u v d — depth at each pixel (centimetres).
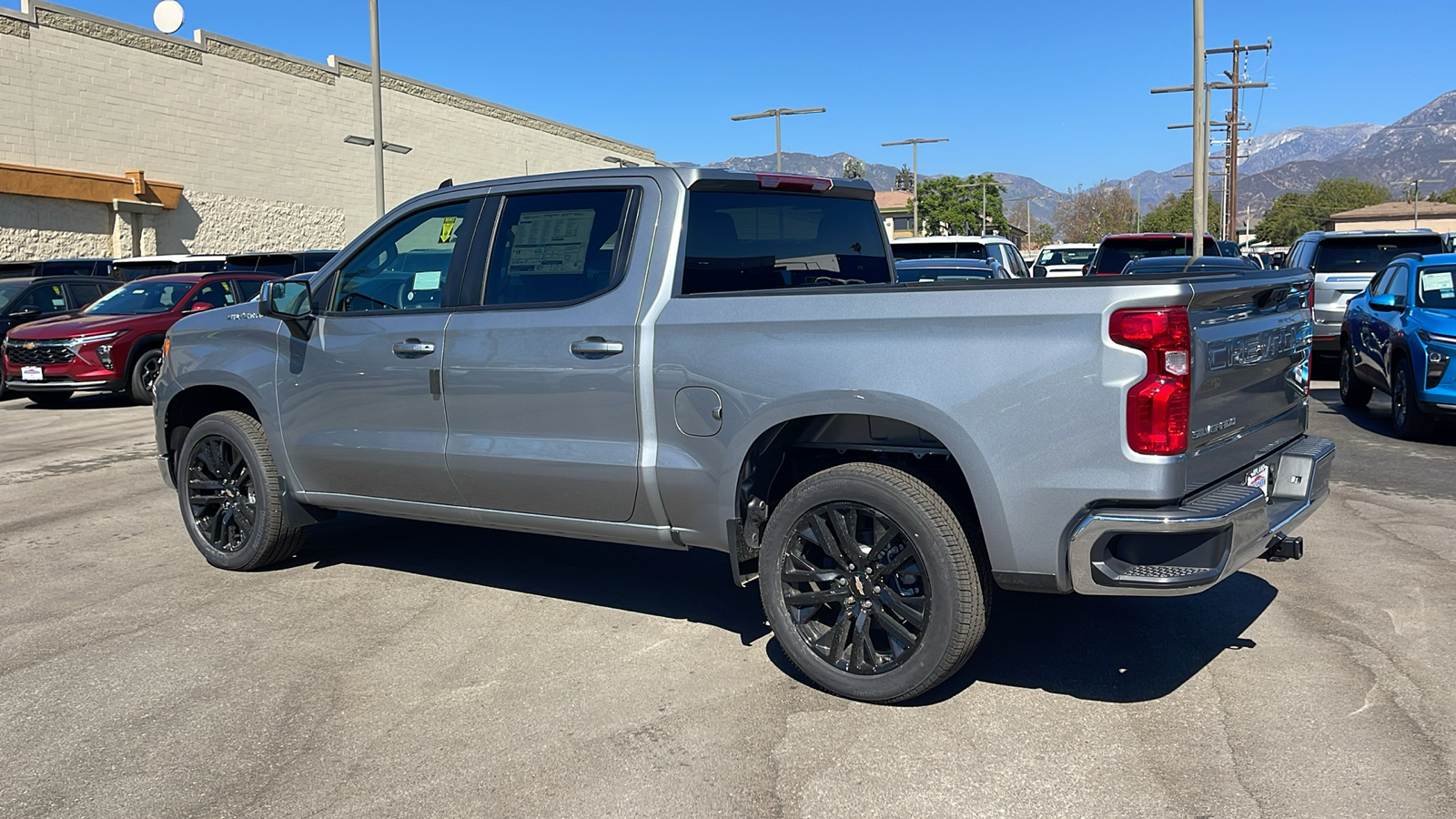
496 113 4212
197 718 396
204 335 591
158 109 2814
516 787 339
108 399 1577
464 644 470
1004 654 445
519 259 482
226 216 3038
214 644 474
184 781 347
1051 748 358
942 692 408
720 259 464
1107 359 346
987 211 9425
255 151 3130
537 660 450
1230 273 420
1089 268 1902
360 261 534
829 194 527
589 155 4853
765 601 418
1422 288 991
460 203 506
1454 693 392
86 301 1716
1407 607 491
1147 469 343
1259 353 400
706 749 363
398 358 507
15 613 521
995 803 323
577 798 331
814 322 397
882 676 392
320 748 370
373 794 336
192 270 2053
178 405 609
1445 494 733
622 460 445
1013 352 360
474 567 593
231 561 586
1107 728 372
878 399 382
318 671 441
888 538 389
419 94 3797
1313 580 537
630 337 440
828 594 403
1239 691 401
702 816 319
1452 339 901
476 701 408
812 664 408
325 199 3409
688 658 449
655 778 343
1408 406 945
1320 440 454
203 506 598
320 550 634
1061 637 464
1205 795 324
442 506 513
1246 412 396
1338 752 349
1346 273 1382
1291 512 408
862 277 550
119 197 2658
